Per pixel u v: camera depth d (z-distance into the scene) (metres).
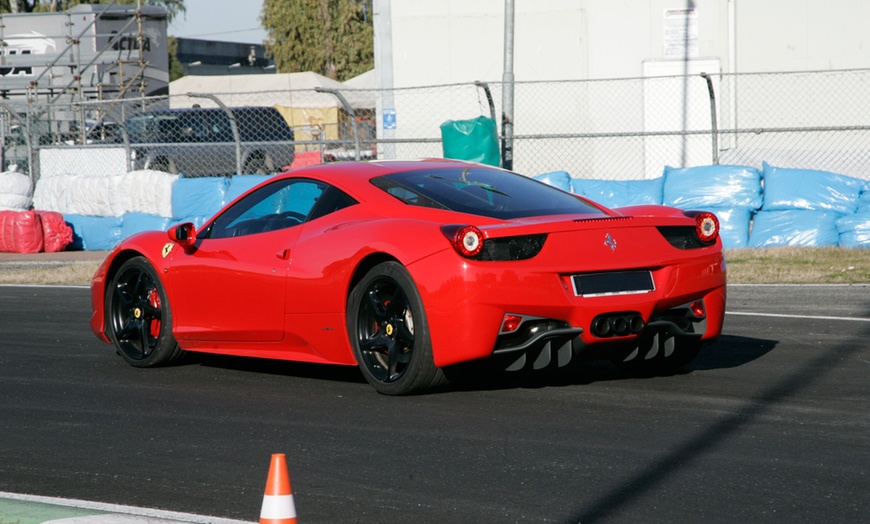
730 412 16.67
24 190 59.03
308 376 20.73
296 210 20.17
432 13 65.94
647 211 18.91
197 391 19.62
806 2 61.34
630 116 63.81
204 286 21.03
